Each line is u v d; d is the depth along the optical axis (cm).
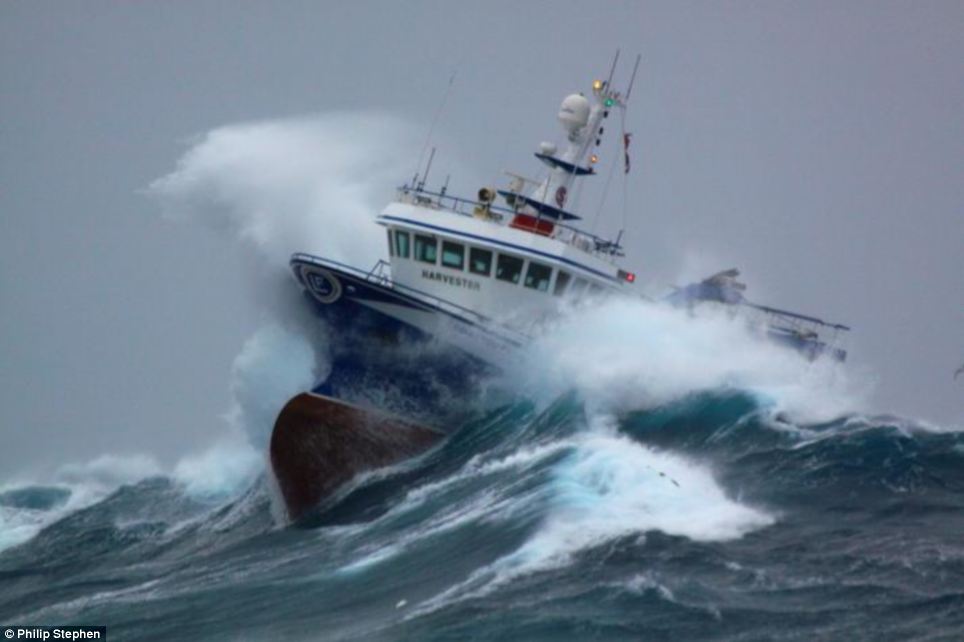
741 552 7619
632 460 9156
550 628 6744
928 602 6850
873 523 8188
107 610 8531
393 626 7100
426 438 11094
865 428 9544
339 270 11038
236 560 9625
